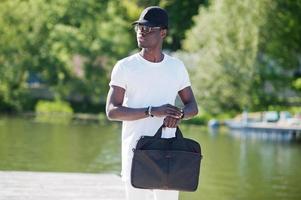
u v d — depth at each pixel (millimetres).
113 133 39719
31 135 36188
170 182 7035
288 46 53906
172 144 7051
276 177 23234
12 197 12555
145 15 7109
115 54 65875
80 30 69125
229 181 21844
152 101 7188
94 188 13766
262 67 53406
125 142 7215
